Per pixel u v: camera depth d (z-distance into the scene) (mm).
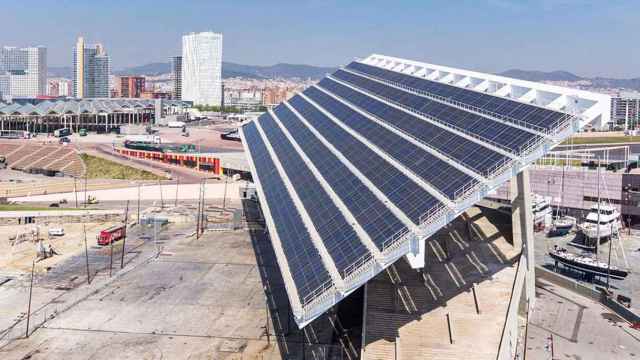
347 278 51594
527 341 72625
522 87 77812
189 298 88938
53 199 170875
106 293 91062
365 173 73812
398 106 93625
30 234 131875
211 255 114000
